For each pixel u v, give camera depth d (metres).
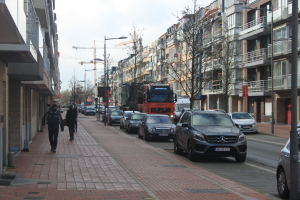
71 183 8.41
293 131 6.83
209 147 12.55
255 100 42.72
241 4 44.03
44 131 26.33
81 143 18.20
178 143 15.08
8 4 5.60
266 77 40.34
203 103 55.69
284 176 7.41
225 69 37.94
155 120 22.08
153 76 76.25
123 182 8.77
